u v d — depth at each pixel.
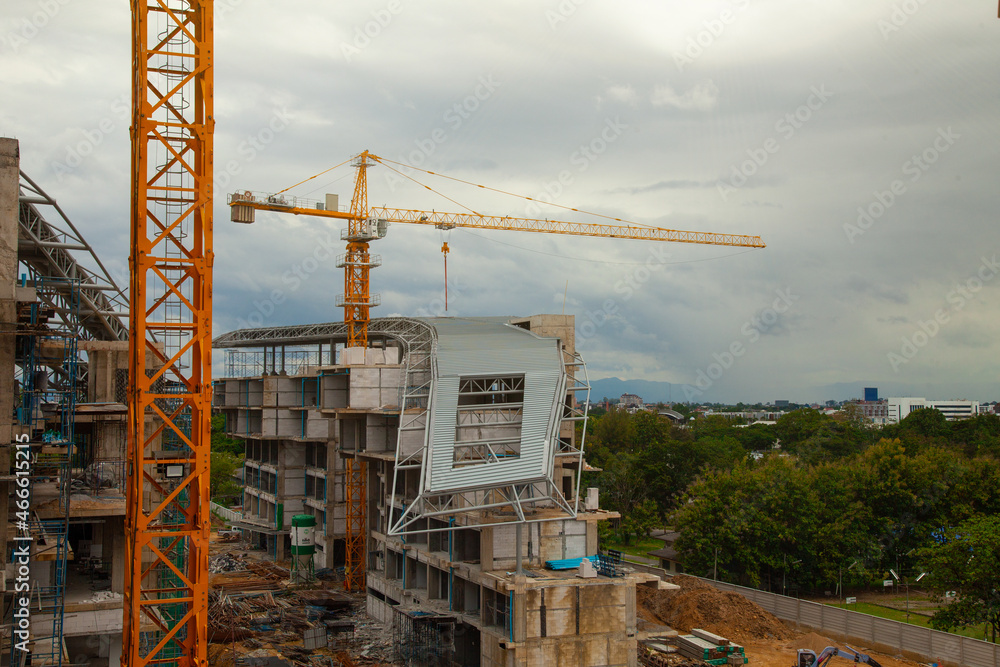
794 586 116.06
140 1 55.38
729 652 83.12
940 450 144.38
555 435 80.88
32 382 57.06
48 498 60.19
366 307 151.00
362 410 99.56
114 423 69.19
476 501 81.50
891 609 106.94
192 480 56.78
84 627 57.69
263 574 126.25
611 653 72.00
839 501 121.00
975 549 89.44
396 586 94.06
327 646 89.12
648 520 150.75
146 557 67.31
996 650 77.88
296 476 140.50
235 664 80.50
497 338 93.50
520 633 69.62
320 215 164.12
